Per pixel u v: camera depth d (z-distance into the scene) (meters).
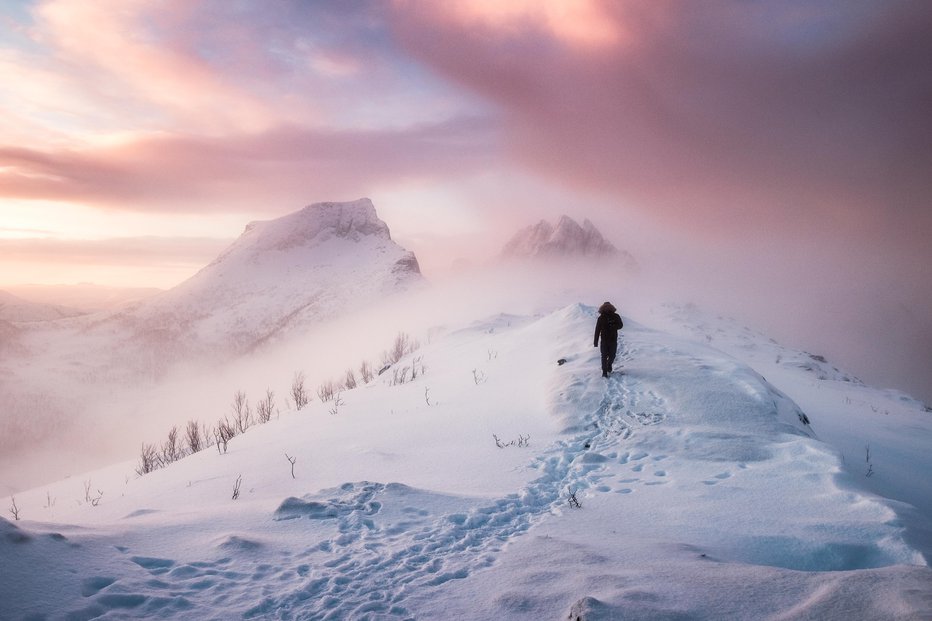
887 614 2.69
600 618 2.86
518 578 3.83
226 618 3.32
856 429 14.54
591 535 5.04
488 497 6.45
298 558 4.36
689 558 4.08
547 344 18.62
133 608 3.33
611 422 10.31
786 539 4.82
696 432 8.86
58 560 3.64
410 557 4.46
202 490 8.05
